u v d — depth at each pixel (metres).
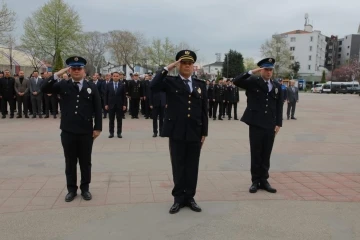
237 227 3.80
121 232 3.64
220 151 7.78
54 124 11.84
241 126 12.46
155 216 4.06
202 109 4.28
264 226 3.83
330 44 99.44
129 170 6.02
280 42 69.75
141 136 9.66
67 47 36.50
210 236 3.57
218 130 11.28
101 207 4.31
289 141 9.41
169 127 4.21
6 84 13.23
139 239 3.49
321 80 78.88
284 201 4.62
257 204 4.50
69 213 4.11
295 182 5.52
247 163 6.70
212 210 4.28
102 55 61.94
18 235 3.54
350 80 76.38
